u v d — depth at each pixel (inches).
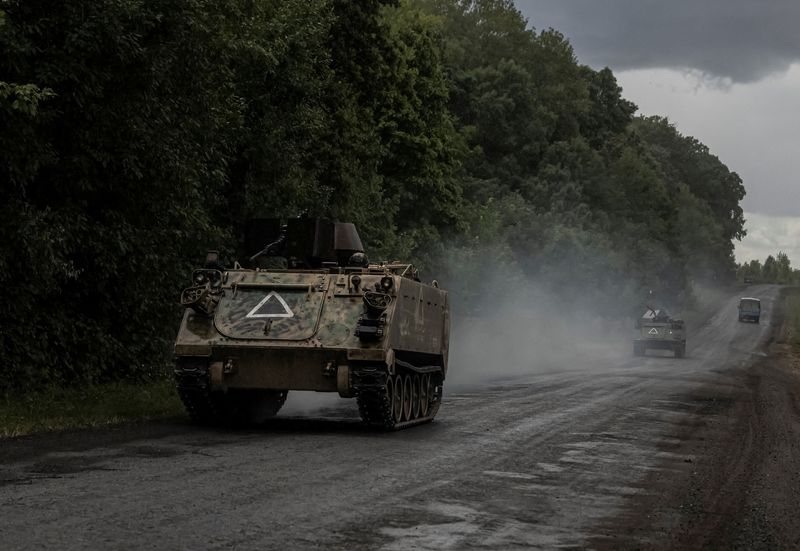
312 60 1080.2
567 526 323.3
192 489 349.1
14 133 635.5
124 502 320.5
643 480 431.5
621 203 3400.6
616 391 1019.9
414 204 1902.1
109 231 741.3
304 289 577.9
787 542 320.2
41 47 675.4
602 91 4025.6
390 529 300.5
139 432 517.3
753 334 3353.8
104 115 704.4
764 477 459.2
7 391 660.1
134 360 803.4
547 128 3277.6
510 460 468.4
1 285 671.1
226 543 271.9
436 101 1934.1
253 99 1021.8
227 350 551.2
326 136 1226.6
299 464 420.8
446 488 379.6
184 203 820.6
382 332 546.9
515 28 3619.6
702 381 1280.8
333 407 740.0
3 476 362.3
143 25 717.9
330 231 652.1
